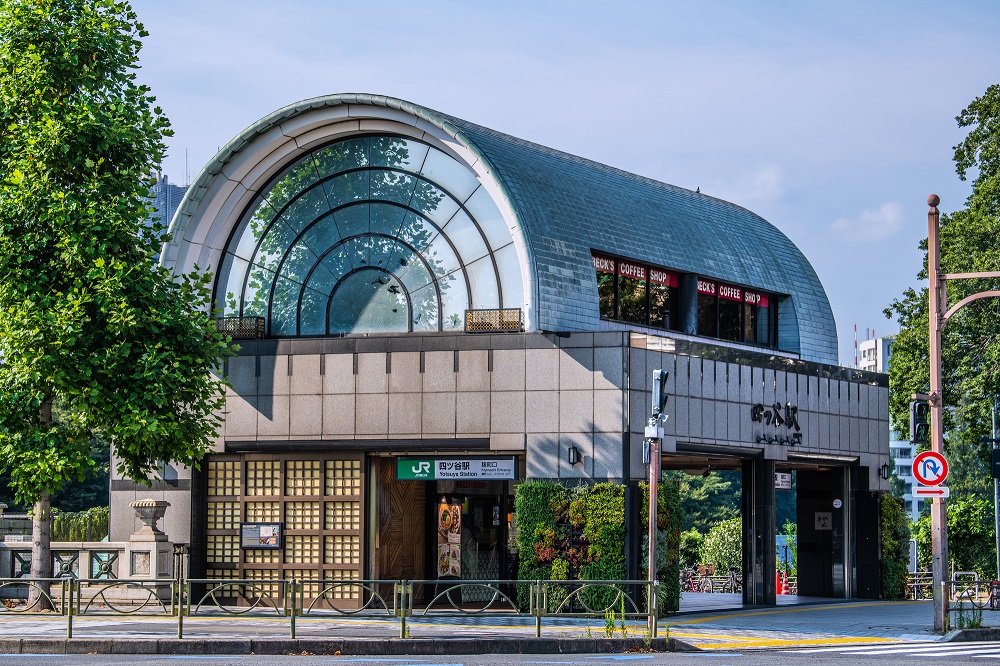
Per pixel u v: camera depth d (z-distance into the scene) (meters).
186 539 30.39
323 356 29.56
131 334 24.42
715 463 34.62
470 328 28.84
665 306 33.09
